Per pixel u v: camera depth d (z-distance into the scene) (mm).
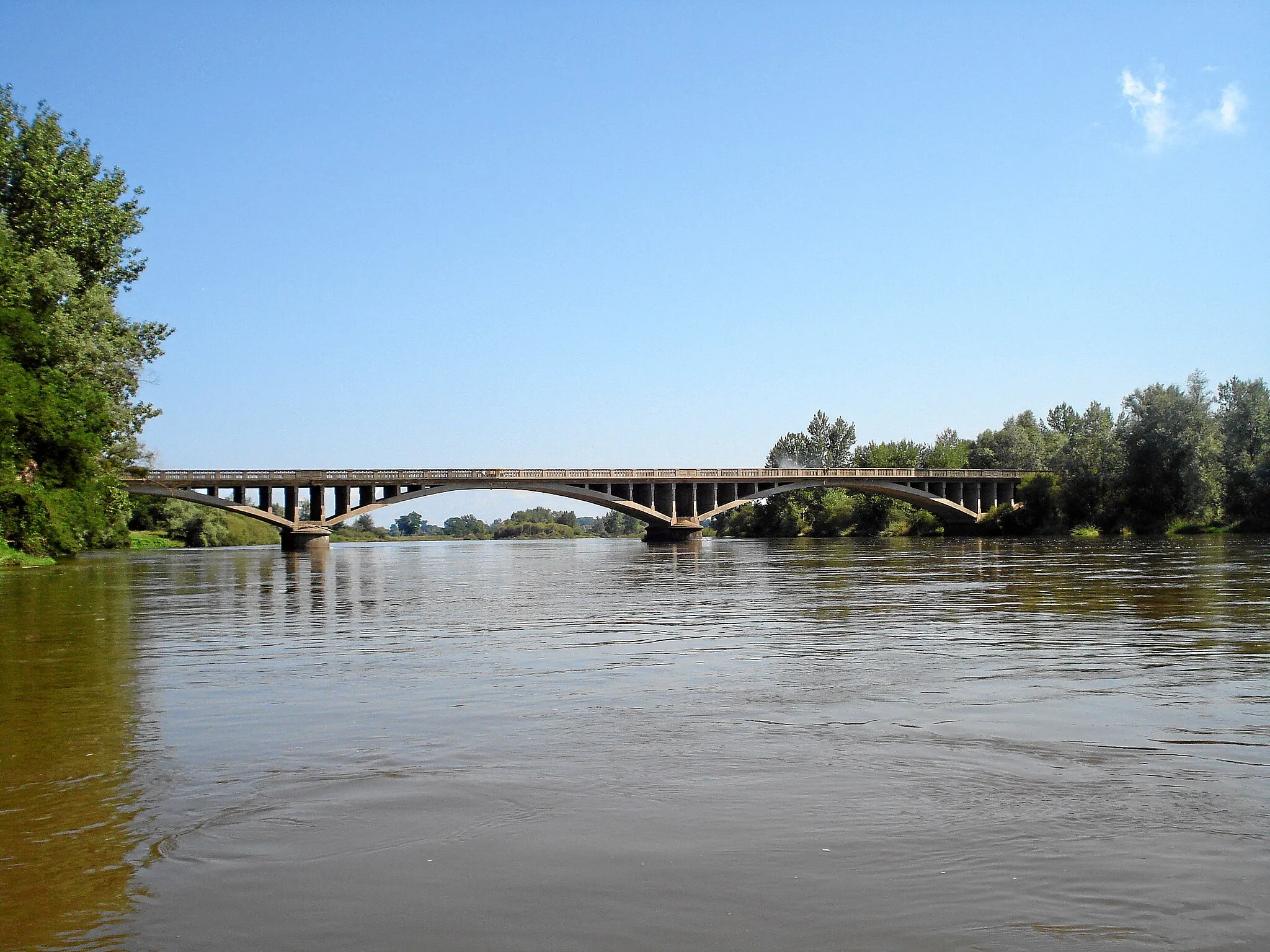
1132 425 95750
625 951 4691
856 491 133500
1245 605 22109
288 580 40969
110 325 53938
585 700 11078
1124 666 13219
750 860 5832
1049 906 5129
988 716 9891
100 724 9945
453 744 8859
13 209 52781
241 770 8008
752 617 21203
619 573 44625
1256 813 6613
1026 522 106062
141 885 5566
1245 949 4645
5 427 46344
